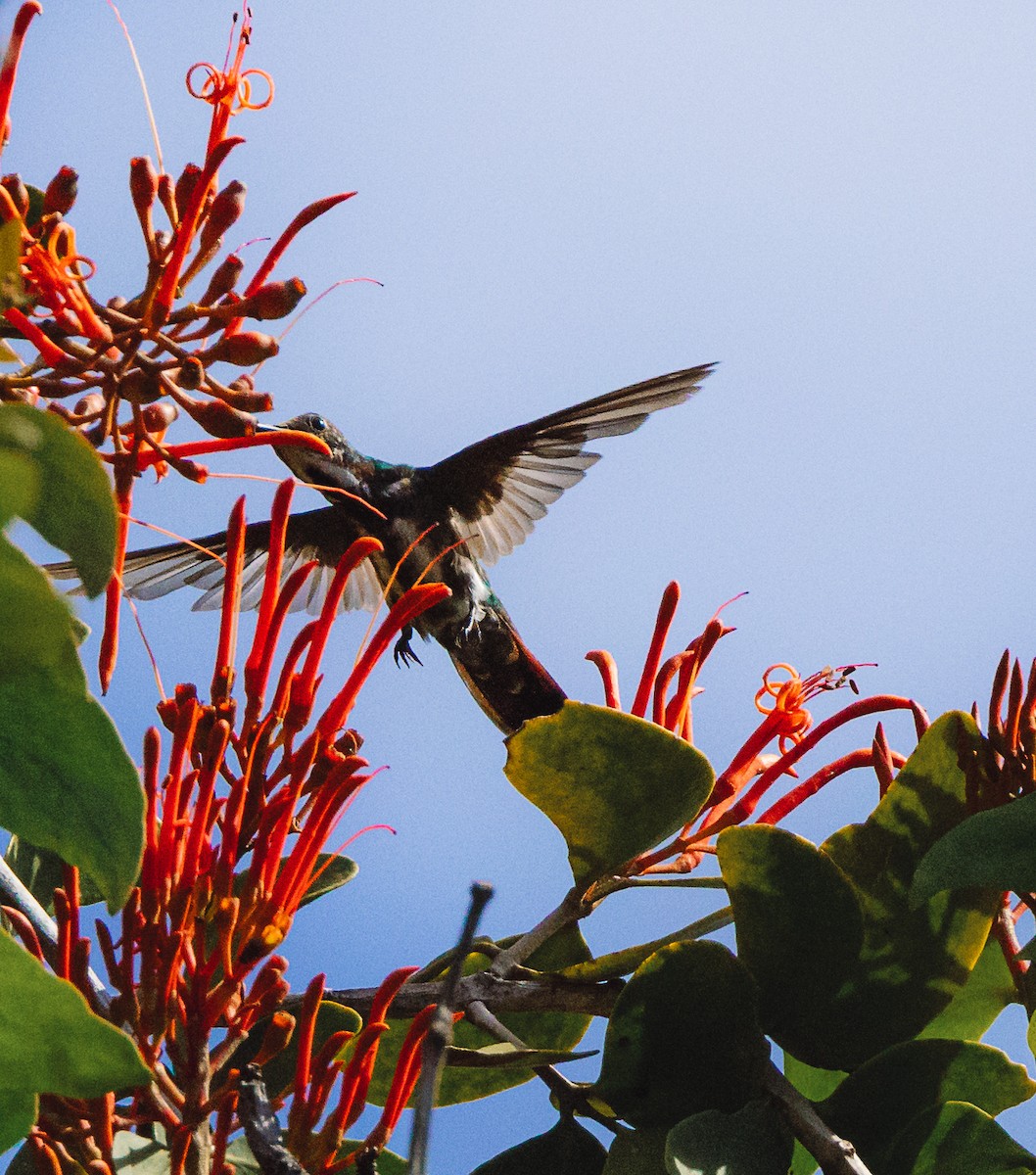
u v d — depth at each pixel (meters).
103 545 2.28
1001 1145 3.98
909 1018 4.34
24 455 2.24
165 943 3.36
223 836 3.50
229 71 3.92
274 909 3.48
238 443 3.47
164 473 3.70
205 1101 3.34
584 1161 4.41
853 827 4.59
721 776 5.12
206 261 3.52
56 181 3.33
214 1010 3.38
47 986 2.63
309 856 3.55
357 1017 4.34
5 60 3.23
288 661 3.69
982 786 4.56
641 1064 4.11
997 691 4.57
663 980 4.12
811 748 5.05
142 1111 3.38
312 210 3.76
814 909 4.29
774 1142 3.93
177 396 3.40
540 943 4.60
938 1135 4.02
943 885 3.92
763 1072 4.04
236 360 3.48
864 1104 4.08
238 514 3.71
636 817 4.52
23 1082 2.71
